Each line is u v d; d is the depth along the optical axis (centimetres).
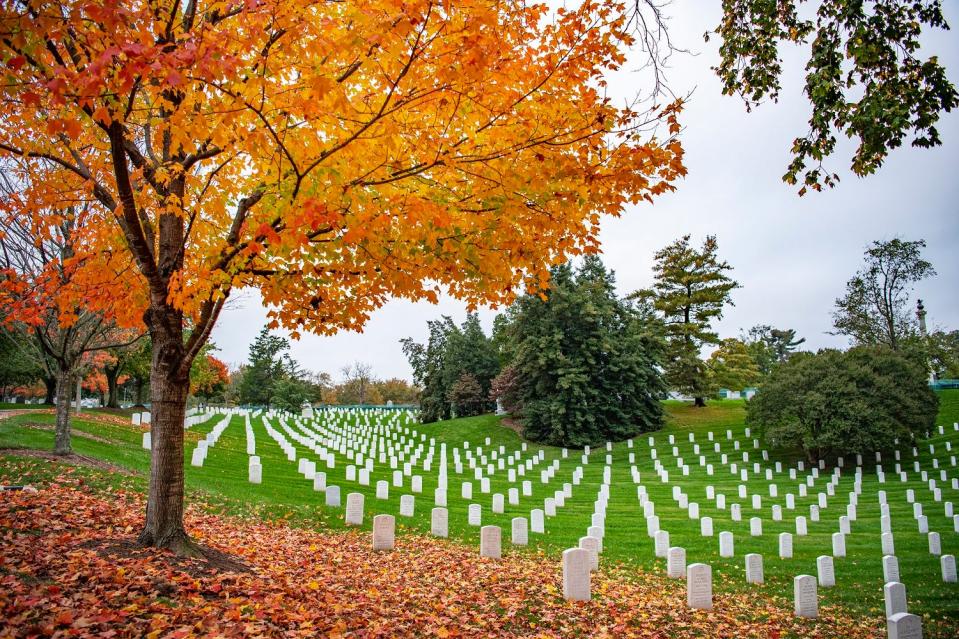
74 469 1379
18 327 1523
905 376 3784
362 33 519
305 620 664
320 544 1202
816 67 917
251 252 657
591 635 821
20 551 705
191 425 3716
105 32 499
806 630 1006
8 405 4069
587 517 2050
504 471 3491
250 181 814
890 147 869
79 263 923
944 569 1380
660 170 644
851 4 861
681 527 1977
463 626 764
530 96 654
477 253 709
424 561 1148
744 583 1325
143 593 634
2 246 1264
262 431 4244
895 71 891
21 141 707
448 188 701
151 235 818
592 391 4609
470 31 525
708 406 5725
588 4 610
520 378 4981
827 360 3731
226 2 533
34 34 475
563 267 4856
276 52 593
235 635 571
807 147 952
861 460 3647
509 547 1477
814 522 2180
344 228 629
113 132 611
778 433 3597
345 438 4253
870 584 1352
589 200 684
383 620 724
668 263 5644
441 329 6944
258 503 1559
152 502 795
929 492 2784
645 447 4347
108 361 3406
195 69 474
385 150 624
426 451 4334
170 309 773
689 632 907
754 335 11556
